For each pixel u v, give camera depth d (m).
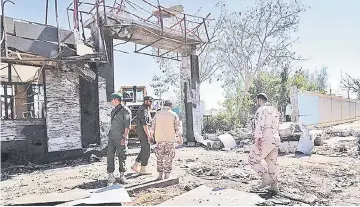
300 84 36.56
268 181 6.06
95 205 5.17
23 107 13.35
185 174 8.14
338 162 10.19
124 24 12.45
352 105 39.12
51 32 10.57
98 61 11.53
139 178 7.54
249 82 34.97
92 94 12.52
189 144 16.34
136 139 16.22
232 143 14.78
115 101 7.00
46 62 10.94
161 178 7.13
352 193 6.32
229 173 7.92
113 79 13.02
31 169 9.91
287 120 23.58
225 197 5.51
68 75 11.79
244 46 35.03
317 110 27.34
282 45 35.09
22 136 10.65
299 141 12.55
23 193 6.52
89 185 7.03
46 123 11.17
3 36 9.01
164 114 7.20
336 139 17.08
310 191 6.34
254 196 5.57
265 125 6.04
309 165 9.58
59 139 11.40
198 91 17.23
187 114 16.89
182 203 5.21
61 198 5.47
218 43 34.75
